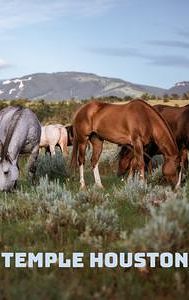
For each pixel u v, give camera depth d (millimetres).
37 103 86375
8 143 10961
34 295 3918
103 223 6805
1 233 6832
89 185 13031
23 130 11328
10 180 10789
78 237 6410
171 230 5395
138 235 5434
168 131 11914
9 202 9219
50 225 6891
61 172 14711
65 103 82000
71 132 23359
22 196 8938
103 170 18125
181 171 12406
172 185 11422
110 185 13023
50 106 76188
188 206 5906
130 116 12469
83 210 8203
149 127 12156
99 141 13914
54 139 23344
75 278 4652
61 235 6477
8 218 7961
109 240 6418
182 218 5719
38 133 11922
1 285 4488
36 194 9352
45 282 4227
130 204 8938
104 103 13438
